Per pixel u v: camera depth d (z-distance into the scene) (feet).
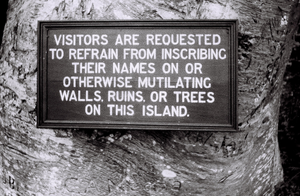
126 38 5.26
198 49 5.17
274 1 5.55
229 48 5.13
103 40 5.28
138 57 5.24
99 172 5.37
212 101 5.14
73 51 5.33
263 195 5.97
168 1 5.35
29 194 5.55
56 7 5.52
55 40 5.35
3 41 6.28
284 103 9.66
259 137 5.66
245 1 5.38
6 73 5.89
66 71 5.33
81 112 5.31
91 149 5.39
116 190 5.35
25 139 5.60
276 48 5.63
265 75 5.56
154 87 5.22
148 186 5.32
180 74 5.20
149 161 5.32
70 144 5.42
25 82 5.60
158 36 5.22
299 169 9.23
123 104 5.26
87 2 5.45
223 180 5.34
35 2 5.66
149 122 5.20
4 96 5.91
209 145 5.27
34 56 5.56
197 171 5.29
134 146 5.34
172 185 5.31
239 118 5.36
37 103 5.32
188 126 5.16
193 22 5.16
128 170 5.34
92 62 5.31
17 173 5.68
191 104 5.17
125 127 5.22
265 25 5.46
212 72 5.15
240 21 5.32
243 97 5.37
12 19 6.15
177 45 5.20
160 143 5.31
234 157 5.35
